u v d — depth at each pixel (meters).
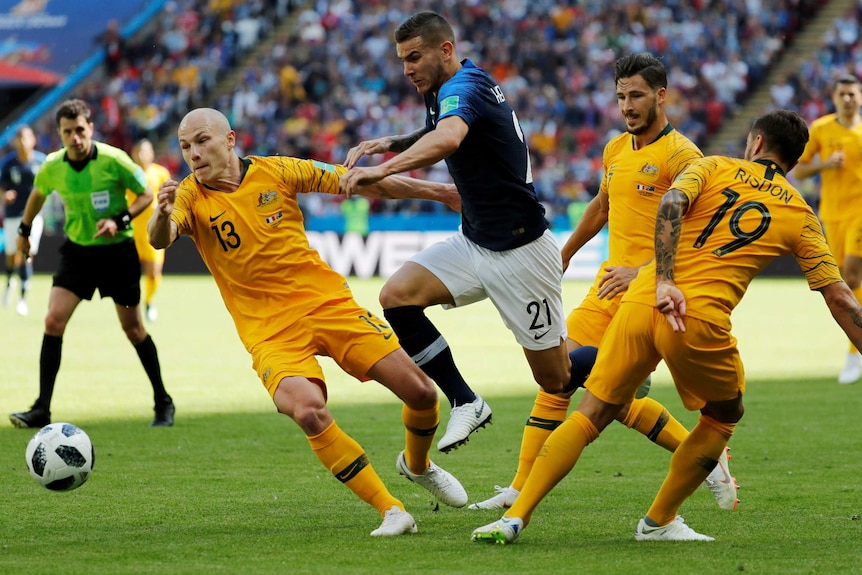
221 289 18.58
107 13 128.62
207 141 17.84
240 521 18.41
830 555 15.88
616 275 19.19
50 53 125.94
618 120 102.38
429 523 18.45
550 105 102.94
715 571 14.85
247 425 29.36
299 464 23.94
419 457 19.14
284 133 104.69
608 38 107.00
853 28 106.62
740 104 104.62
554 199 95.81
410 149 17.23
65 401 33.34
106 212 28.44
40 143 112.19
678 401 34.66
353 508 19.52
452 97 18.20
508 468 23.98
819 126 38.66
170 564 15.23
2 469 22.86
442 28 18.97
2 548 16.30
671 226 16.17
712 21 108.06
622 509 19.55
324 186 18.64
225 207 17.98
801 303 71.69
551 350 20.00
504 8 111.06
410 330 19.89
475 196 19.67
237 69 116.75
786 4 110.06
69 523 18.17
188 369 41.28
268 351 17.83
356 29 113.62
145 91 112.94
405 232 90.25
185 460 24.33
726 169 16.94
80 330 55.03
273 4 121.62
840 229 38.34
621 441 27.39
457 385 19.84
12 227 62.31
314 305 18.06
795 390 36.31
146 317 59.06
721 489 19.23
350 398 35.34
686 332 16.12
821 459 24.58
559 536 17.31
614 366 16.67
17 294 74.94
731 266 16.44
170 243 17.56
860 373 39.22
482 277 19.89
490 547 16.41
